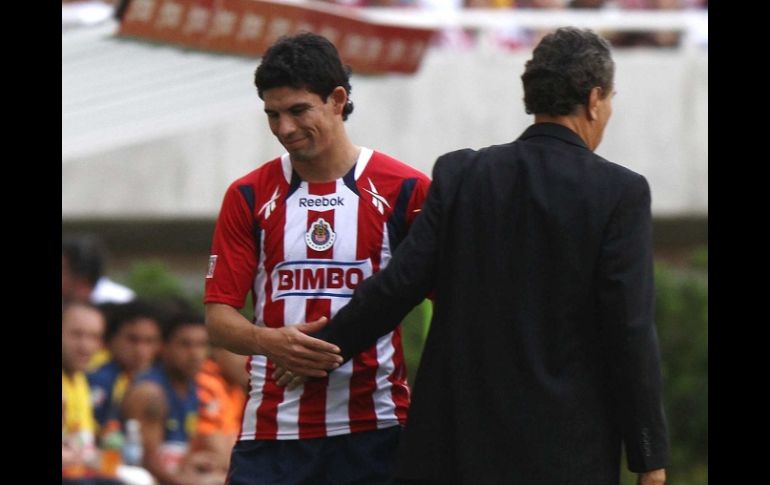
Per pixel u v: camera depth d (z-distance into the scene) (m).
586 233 14.94
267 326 16.72
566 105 15.52
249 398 17.08
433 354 15.41
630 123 41.22
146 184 40.59
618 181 15.12
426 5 41.53
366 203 16.62
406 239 15.54
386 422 16.80
